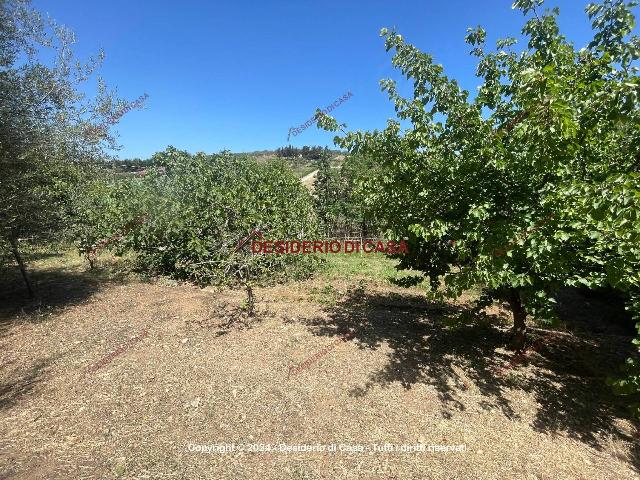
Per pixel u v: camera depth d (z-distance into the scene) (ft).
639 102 8.42
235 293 24.03
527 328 19.76
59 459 9.27
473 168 11.69
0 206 17.48
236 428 10.52
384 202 14.33
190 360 14.39
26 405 11.60
